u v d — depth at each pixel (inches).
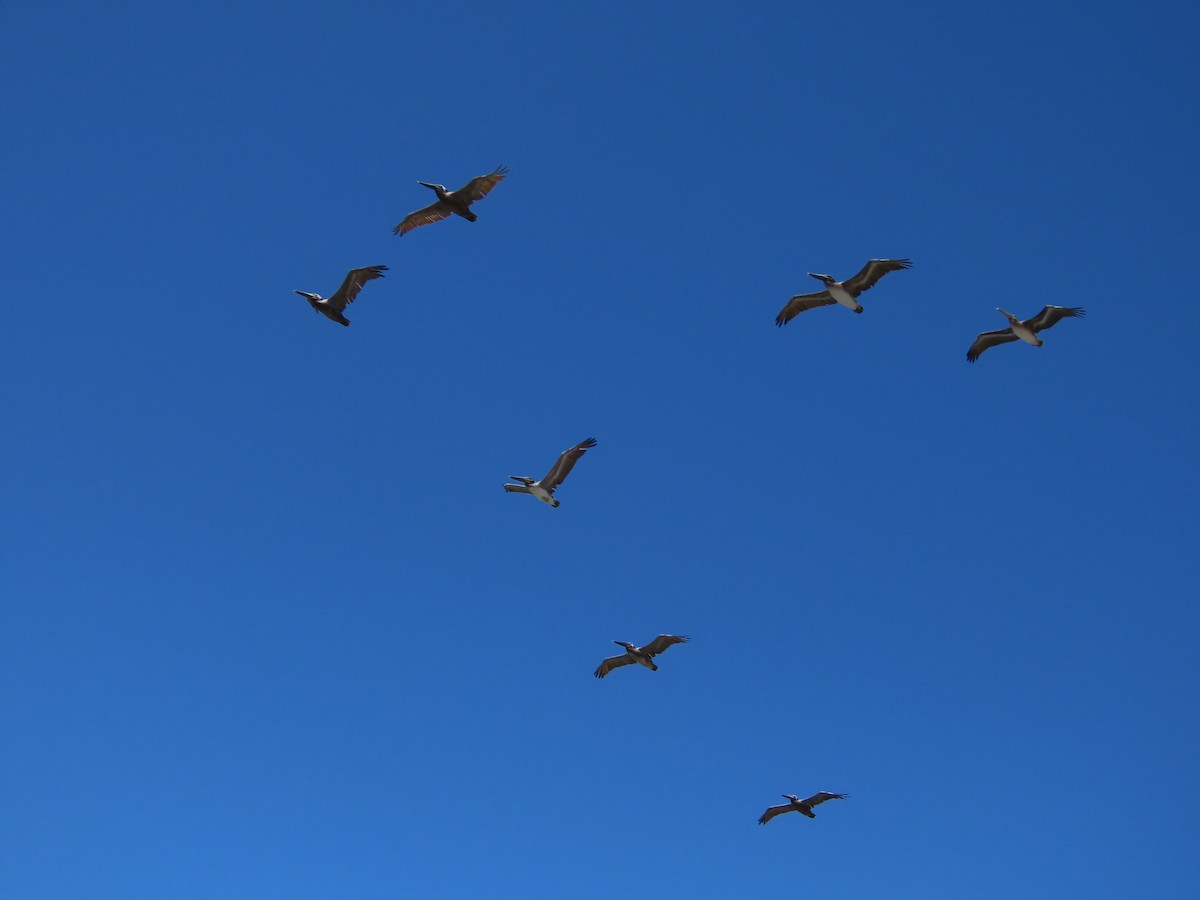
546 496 2007.9
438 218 1829.5
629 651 2025.1
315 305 1875.0
